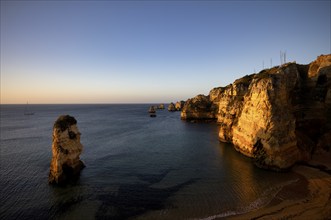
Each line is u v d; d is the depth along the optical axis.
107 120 136.00
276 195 27.05
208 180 33.06
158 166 40.88
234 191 28.81
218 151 50.84
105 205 26.39
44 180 34.41
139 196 28.48
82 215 24.33
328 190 27.39
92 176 36.06
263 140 38.47
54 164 33.38
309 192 27.33
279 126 36.84
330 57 49.03
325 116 43.81
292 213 22.73
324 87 44.88
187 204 25.89
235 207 24.72
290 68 45.09
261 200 26.05
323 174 32.50
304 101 45.84
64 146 34.66
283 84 39.66
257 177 33.22
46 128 101.31
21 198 28.48
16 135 80.50
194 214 23.62
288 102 42.62
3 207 26.28
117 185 32.25
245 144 45.50
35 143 64.69
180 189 30.25
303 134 43.28
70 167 35.91
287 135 36.50
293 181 30.95
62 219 23.64
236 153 48.28
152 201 27.03
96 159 46.28
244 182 31.58
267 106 38.72
